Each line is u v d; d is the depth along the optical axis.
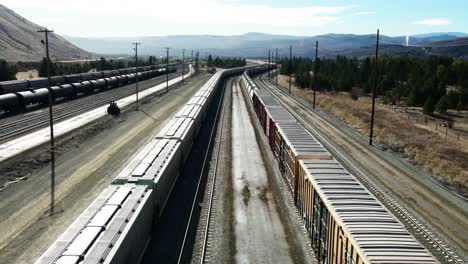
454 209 26.91
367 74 97.56
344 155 40.66
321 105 77.31
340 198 17.70
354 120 58.78
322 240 18.66
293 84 120.31
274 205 27.30
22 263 19.09
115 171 33.12
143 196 20.52
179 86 109.38
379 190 30.42
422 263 11.98
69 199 26.91
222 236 22.78
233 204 27.53
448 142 44.12
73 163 35.12
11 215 24.28
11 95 56.91
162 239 22.20
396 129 50.66
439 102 65.38
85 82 80.81
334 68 115.50
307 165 23.22
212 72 171.38
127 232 16.42
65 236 15.48
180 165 33.59
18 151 37.88
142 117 59.12
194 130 44.81
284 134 32.19
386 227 14.69
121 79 101.62
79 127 50.09
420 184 31.77
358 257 12.91
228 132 52.25
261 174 34.34
